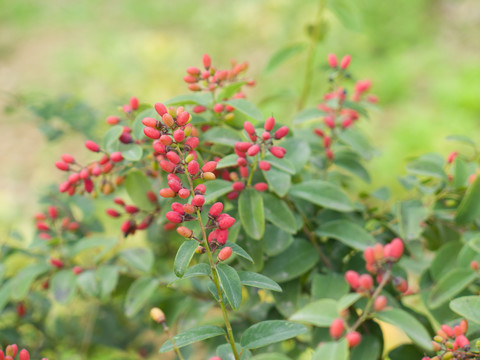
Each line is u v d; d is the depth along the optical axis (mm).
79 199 662
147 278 591
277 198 522
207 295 619
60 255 613
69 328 742
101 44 2375
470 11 2271
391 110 1844
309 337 607
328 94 601
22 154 1738
